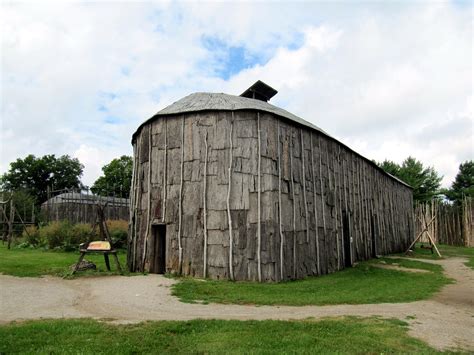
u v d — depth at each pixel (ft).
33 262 46.85
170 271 42.01
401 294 33.35
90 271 41.22
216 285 34.99
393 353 17.65
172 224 43.16
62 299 28.07
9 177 167.84
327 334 20.08
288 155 45.55
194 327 20.71
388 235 82.53
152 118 46.96
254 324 21.62
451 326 23.18
